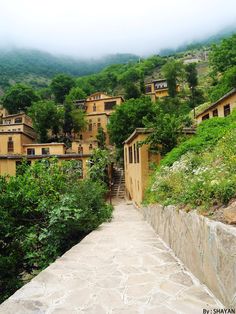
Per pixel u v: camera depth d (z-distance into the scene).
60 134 49.88
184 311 3.20
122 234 8.05
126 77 93.50
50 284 4.19
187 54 125.94
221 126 13.50
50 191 10.20
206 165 6.66
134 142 18.25
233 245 2.89
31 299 3.69
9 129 43.22
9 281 8.26
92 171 20.20
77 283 4.21
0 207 8.67
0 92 100.00
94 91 89.31
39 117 46.31
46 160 12.02
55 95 80.50
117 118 34.47
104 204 12.88
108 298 3.67
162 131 14.59
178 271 4.59
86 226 9.73
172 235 5.90
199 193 4.73
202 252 3.91
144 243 6.71
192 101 56.62
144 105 33.62
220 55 50.03
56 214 8.48
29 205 9.38
